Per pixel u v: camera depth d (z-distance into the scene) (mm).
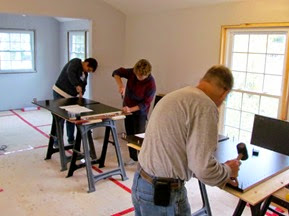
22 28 6980
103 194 3391
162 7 4523
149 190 1688
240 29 3703
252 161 2125
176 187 1671
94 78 5164
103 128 5391
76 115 3418
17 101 7230
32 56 7262
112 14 5152
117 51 5348
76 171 3949
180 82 4508
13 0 4188
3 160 4227
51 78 7605
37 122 6250
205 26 4035
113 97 5426
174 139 1587
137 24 5125
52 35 7426
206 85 1678
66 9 4656
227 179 1609
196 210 3084
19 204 3125
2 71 6895
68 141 4863
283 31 3316
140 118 4133
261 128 2873
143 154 1722
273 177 1906
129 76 4137
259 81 3645
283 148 2686
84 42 6574
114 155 4555
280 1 3229
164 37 4668
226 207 3145
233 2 3658
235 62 3879
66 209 3064
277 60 3436
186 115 1553
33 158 4332
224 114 4055
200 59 4160
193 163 1529
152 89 4055
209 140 1503
